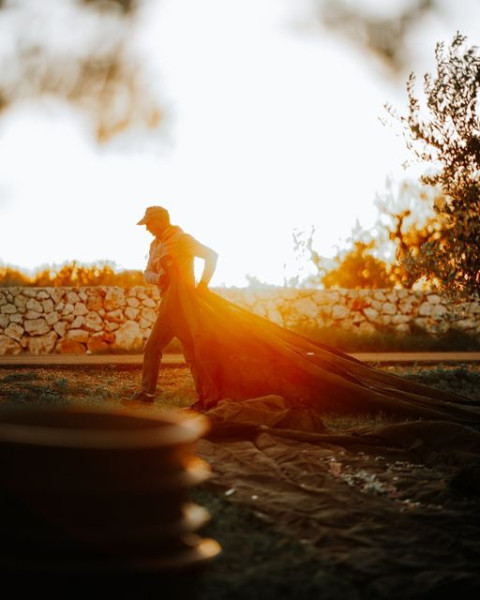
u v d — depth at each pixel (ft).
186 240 30.42
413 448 22.70
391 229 80.59
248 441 23.15
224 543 14.52
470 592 13.46
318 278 77.77
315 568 13.80
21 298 58.39
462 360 49.83
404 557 14.84
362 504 17.52
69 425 10.65
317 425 25.27
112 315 59.52
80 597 9.28
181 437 9.97
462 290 33.27
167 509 9.79
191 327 29.55
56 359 47.67
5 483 9.30
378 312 66.59
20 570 9.23
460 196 32.78
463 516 16.87
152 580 9.53
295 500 17.44
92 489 9.30
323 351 31.65
